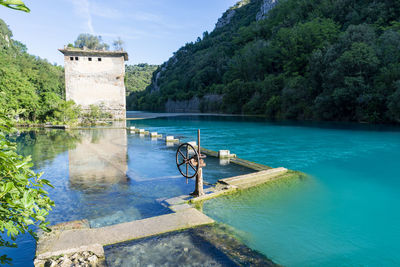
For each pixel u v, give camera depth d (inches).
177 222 194.4
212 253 154.6
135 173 351.6
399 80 1104.8
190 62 4948.3
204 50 4963.1
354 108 1341.0
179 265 141.9
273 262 148.4
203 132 928.9
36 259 144.4
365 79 1302.9
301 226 199.3
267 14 3777.1
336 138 747.4
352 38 1409.9
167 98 4215.1
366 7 2159.2
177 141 677.3
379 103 1191.6
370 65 1257.4
